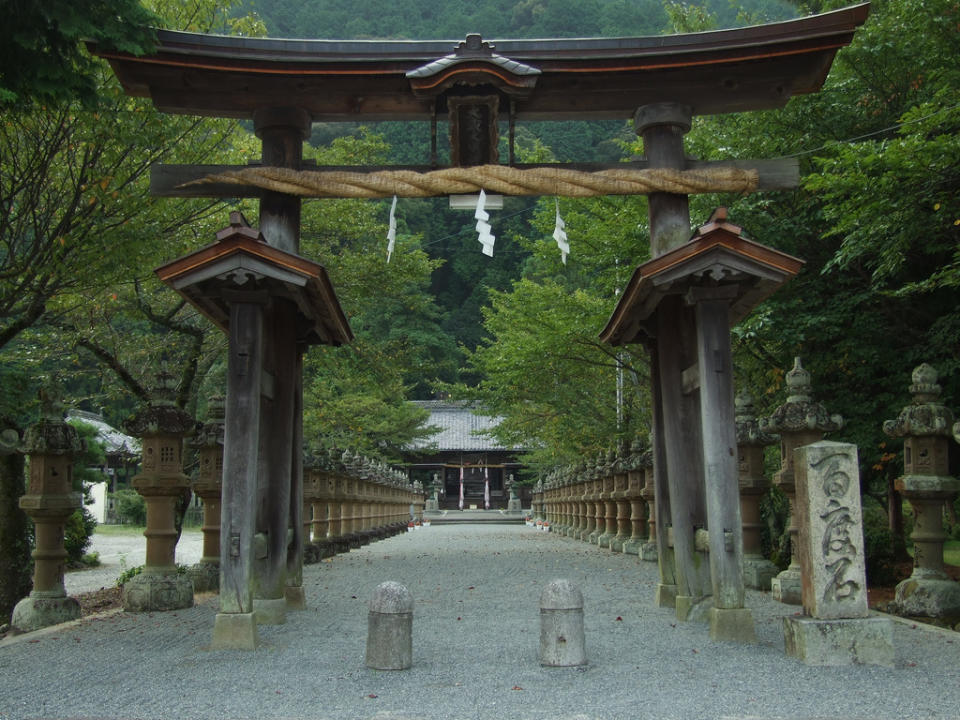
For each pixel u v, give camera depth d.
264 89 9.87
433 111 9.91
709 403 8.48
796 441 11.37
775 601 11.28
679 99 9.92
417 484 59.00
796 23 9.31
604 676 6.88
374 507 31.31
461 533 38.38
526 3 86.31
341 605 11.45
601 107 10.00
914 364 14.85
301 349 11.01
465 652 7.98
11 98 8.59
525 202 70.75
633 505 21.52
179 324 16.80
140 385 17.03
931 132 13.35
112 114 10.95
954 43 13.73
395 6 91.12
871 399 15.51
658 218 9.77
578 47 9.54
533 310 21.08
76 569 24.25
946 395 14.74
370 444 41.69
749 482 12.74
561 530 35.78
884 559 14.96
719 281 8.58
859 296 14.63
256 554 9.37
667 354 10.09
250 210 17.34
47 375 15.05
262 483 9.94
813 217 15.27
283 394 10.17
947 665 7.18
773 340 15.61
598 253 19.33
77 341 16.23
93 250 11.55
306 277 8.23
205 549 13.89
